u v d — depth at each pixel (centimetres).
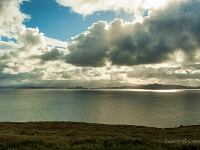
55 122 6372
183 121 11875
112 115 14388
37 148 1697
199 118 12938
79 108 18338
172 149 1789
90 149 1628
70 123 6084
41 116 13738
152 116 13862
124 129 5078
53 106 19962
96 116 13900
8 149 1620
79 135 3262
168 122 11581
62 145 1822
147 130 4966
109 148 1675
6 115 14112
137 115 14375
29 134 3238
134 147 1712
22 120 11994
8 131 3519
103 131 4494
